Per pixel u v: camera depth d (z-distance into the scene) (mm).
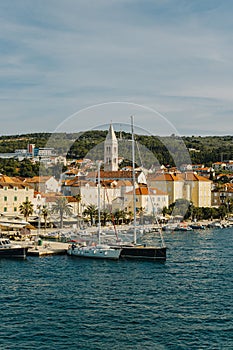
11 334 52594
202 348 49000
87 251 101125
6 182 164625
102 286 74875
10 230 127375
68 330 53969
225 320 57844
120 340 51094
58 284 76000
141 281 78812
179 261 99250
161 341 50906
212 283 77688
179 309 62344
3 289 72188
